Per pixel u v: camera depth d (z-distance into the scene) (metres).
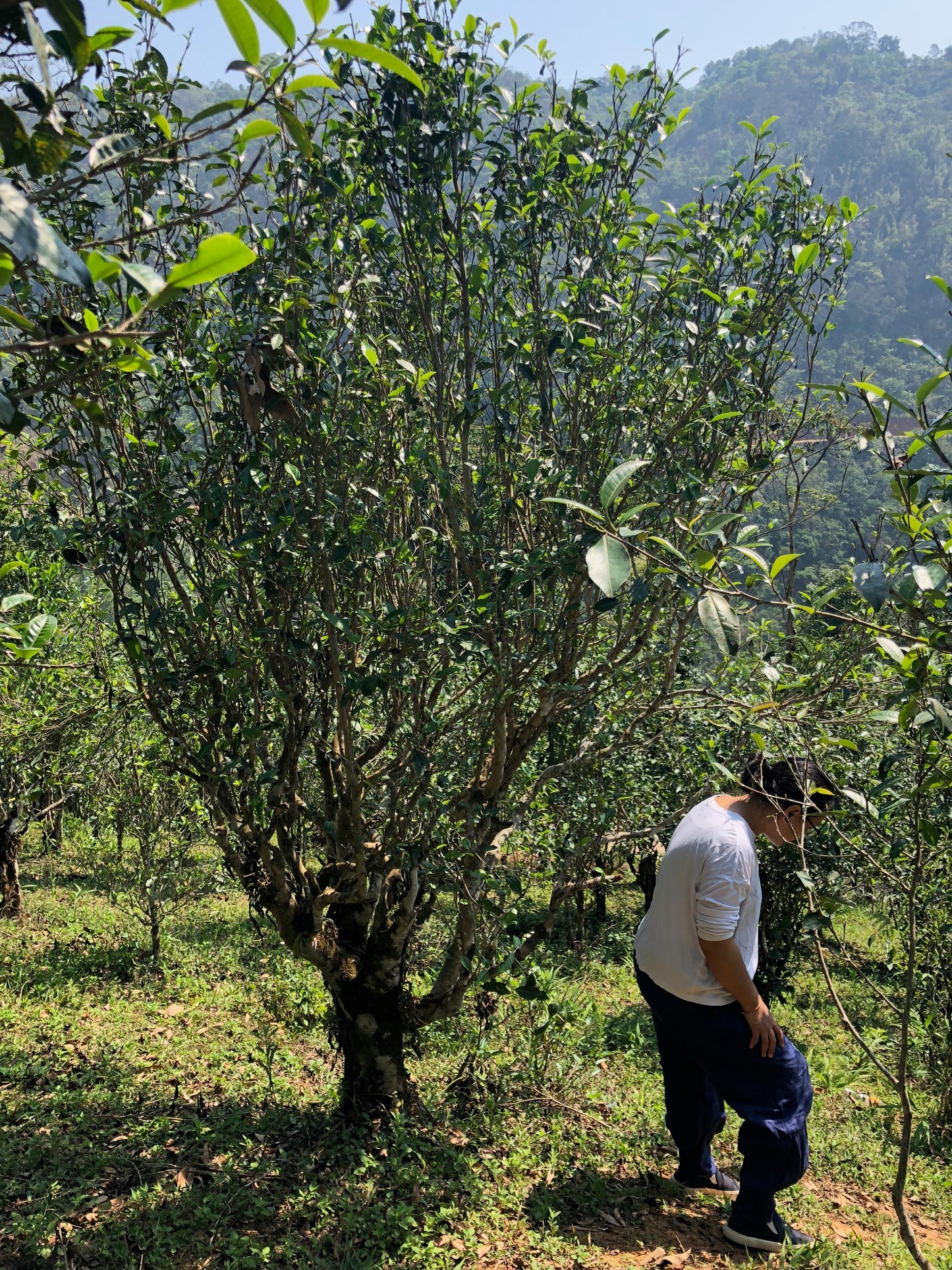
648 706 4.35
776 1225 3.45
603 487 1.61
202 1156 4.09
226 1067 5.31
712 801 3.62
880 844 3.68
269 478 3.39
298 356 3.26
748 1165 3.42
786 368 4.24
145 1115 4.61
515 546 4.01
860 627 2.47
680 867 3.45
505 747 4.11
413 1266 3.27
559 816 4.72
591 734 4.47
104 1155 4.09
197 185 3.49
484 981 4.04
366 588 4.02
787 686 3.31
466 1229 3.49
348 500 3.38
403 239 3.78
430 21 3.52
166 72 3.04
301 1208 3.61
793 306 3.74
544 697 4.08
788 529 3.93
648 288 4.06
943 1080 5.51
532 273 3.87
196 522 3.53
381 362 3.46
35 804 9.26
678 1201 3.78
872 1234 3.79
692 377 3.57
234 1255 3.30
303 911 4.18
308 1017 6.05
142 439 3.45
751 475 3.85
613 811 4.71
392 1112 4.24
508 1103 4.49
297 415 3.37
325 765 4.18
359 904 4.42
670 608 4.27
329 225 3.50
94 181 1.56
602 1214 3.64
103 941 8.40
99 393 3.19
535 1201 3.73
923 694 1.97
